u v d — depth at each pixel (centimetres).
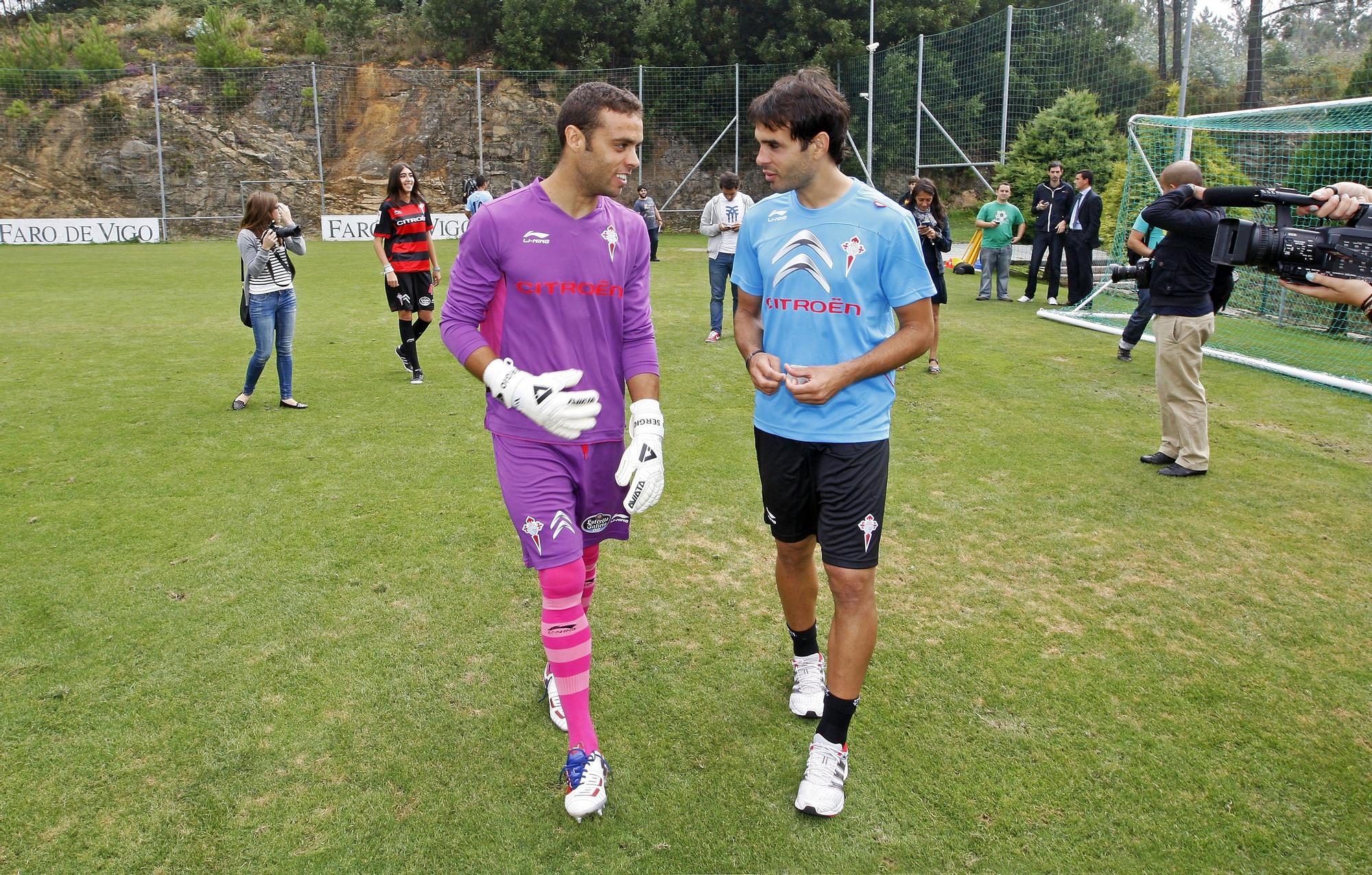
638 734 279
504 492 259
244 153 2702
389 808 246
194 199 2661
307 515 452
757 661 321
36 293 1282
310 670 312
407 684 304
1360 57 1730
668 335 961
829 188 254
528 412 240
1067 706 293
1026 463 538
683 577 388
